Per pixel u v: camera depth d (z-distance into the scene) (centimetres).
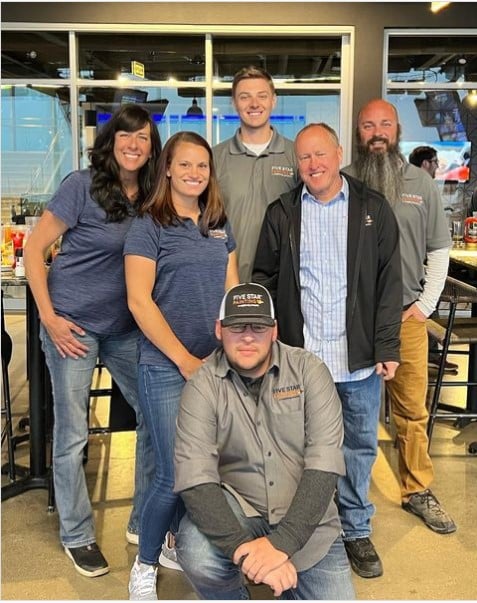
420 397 284
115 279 240
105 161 234
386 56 612
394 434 386
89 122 638
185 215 216
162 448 219
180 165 211
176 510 223
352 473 250
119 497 310
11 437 323
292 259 239
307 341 243
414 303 275
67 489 248
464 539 269
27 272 239
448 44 615
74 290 240
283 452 193
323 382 192
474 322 388
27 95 643
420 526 280
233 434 191
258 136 271
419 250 270
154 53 616
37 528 281
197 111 630
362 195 239
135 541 264
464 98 638
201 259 214
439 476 331
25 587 236
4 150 661
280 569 169
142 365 219
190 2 581
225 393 191
